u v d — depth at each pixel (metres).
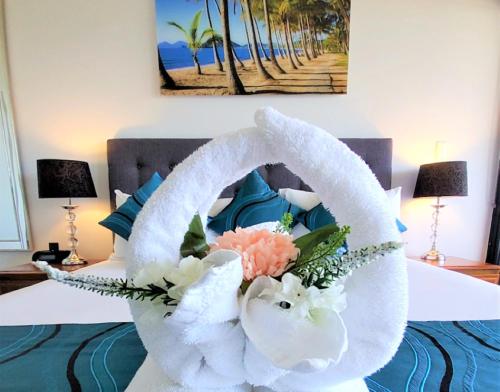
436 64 2.06
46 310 1.02
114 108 2.04
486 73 2.08
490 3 2.02
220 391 0.39
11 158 2.03
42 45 1.98
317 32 1.97
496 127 2.12
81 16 1.96
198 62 1.99
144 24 1.98
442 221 2.17
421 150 2.13
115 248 1.72
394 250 0.33
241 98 2.05
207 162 0.38
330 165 0.36
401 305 0.36
